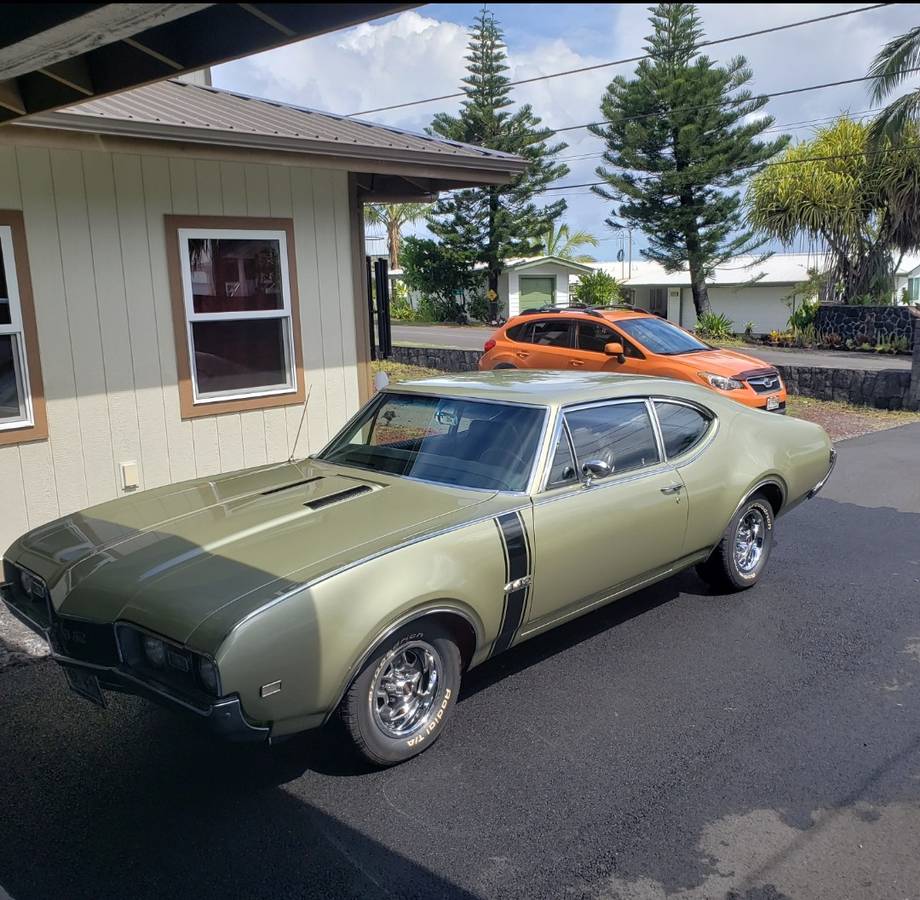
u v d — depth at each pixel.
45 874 3.09
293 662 3.23
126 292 6.90
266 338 7.93
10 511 6.46
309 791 3.61
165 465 7.30
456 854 3.19
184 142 6.42
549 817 3.41
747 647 5.00
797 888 3.00
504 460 4.40
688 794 3.55
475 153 8.48
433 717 3.86
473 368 19.03
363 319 8.62
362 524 3.88
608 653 4.93
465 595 3.80
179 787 3.65
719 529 5.38
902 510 8.12
